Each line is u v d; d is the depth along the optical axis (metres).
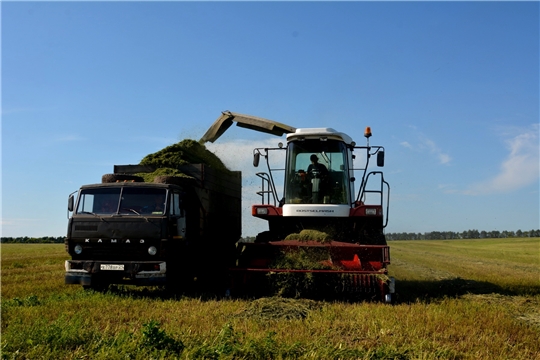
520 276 17.92
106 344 6.30
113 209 11.29
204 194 13.07
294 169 11.92
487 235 129.50
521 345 6.88
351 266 10.57
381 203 11.77
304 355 5.91
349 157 12.24
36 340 6.42
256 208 11.70
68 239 11.21
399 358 5.98
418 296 11.27
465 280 15.29
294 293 10.38
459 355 6.26
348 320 8.02
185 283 12.16
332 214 11.27
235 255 11.12
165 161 13.20
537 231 125.44
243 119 14.27
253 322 7.73
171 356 5.73
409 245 64.06
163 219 10.95
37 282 14.12
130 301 9.86
